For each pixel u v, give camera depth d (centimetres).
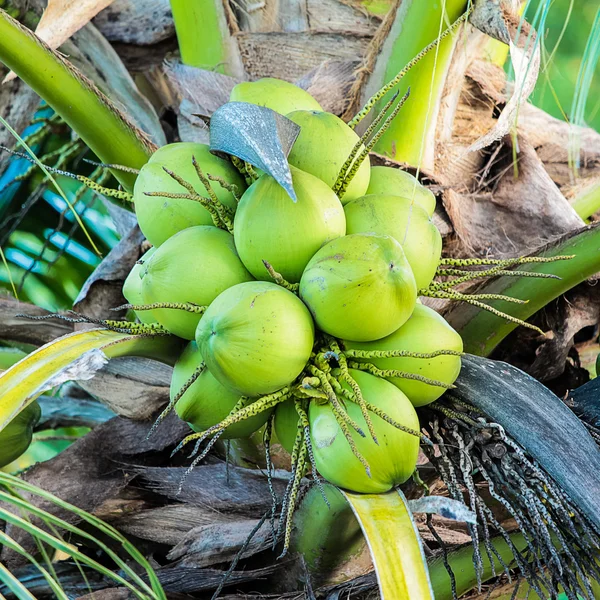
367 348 162
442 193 225
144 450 225
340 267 154
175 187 175
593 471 161
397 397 159
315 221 161
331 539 196
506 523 216
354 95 230
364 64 229
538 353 229
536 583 164
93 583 207
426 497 157
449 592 190
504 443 167
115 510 217
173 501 218
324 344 163
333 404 151
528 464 163
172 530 215
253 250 162
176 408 175
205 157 177
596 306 227
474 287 219
